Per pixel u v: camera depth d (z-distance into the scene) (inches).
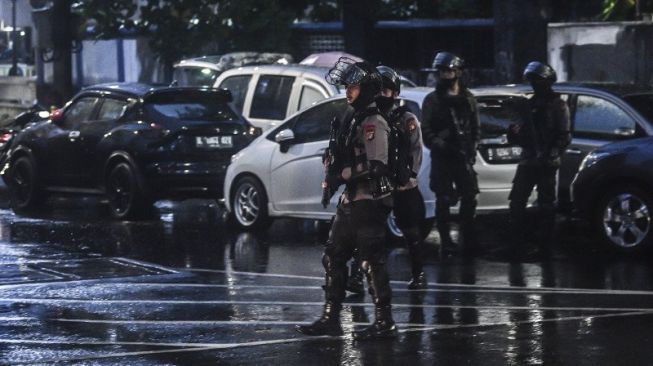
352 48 2896.2
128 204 1846.7
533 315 1085.1
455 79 1429.6
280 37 3068.4
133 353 949.2
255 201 1705.2
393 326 987.3
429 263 1405.0
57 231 1718.8
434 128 1437.0
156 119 1836.9
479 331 1016.2
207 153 1838.1
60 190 1974.7
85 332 1032.8
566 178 1672.0
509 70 2271.2
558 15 3132.4
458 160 1439.5
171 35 3090.6
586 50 2308.1
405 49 3186.5
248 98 1951.3
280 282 1286.9
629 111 1627.7
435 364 899.4
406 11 3211.1
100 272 1358.3
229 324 1059.9
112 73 3550.7
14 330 1043.3
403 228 1218.0
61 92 3105.3
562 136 1477.6
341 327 1033.5
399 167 989.8
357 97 971.3
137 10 3255.4
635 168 1433.3
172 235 1674.5
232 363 911.0
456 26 3144.7
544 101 1477.6
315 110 1640.0
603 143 1641.2
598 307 1122.0
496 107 1592.0
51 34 3093.0
